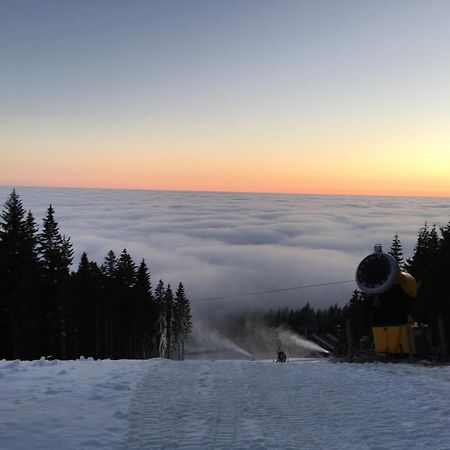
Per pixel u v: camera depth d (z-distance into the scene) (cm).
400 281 1529
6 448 561
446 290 3353
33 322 4072
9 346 4266
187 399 829
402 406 798
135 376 998
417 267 4294
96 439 604
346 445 605
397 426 686
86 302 5519
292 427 683
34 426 642
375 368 1234
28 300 4084
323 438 633
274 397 867
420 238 4491
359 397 871
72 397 802
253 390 922
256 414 749
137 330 6500
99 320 5844
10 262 4128
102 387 879
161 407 769
